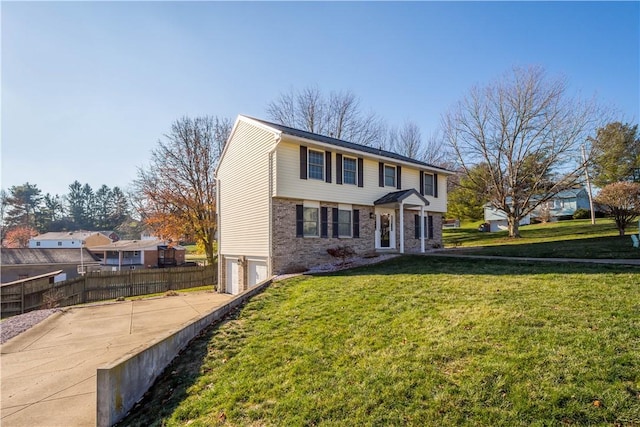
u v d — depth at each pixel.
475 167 25.25
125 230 73.12
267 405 3.90
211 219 24.86
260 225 13.78
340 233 14.73
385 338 5.06
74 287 15.84
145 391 4.93
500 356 3.93
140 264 39.72
